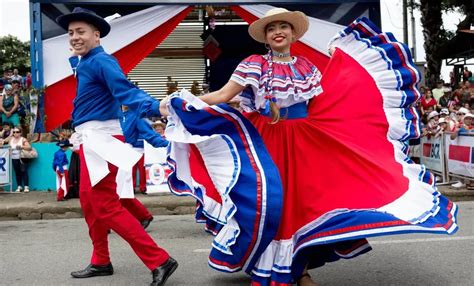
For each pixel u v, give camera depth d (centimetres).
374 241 564
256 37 400
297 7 1230
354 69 418
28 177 1089
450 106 1370
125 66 1196
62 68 1162
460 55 2050
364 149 381
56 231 730
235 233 351
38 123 1152
